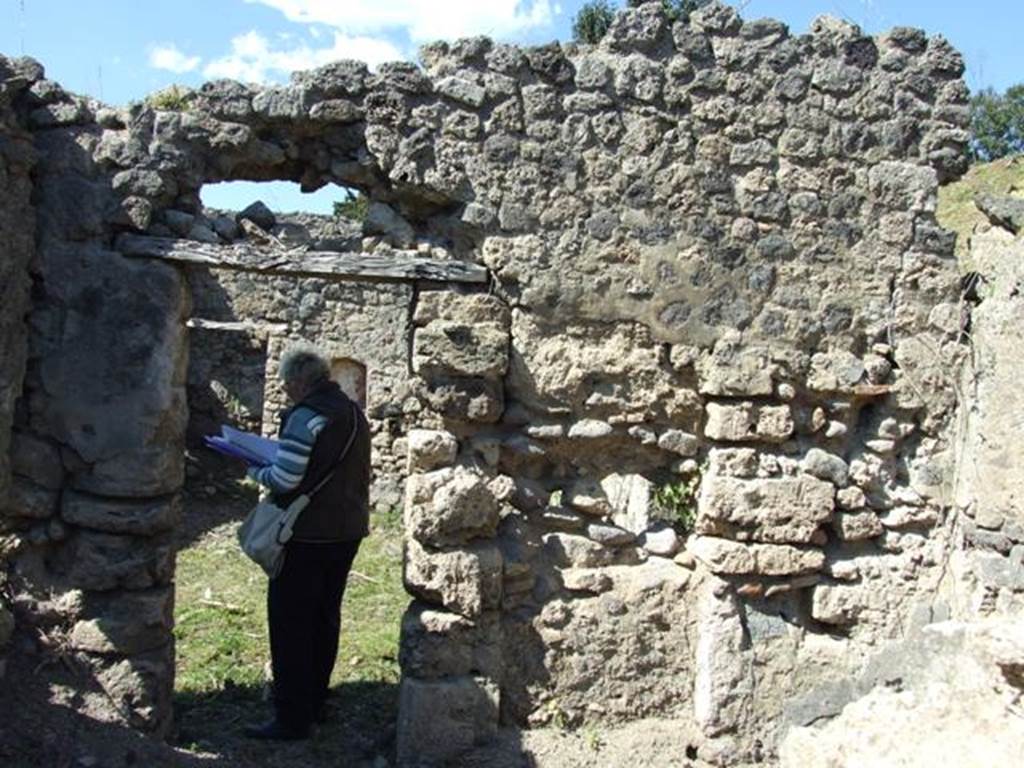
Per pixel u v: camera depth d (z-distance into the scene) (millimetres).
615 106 5340
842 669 5547
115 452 5094
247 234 5660
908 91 5590
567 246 5312
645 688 5496
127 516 5105
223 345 13344
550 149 5293
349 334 12633
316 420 5172
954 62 5625
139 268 5094
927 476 5691
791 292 5508
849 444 5676
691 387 5492
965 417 5672
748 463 5484
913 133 5605
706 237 5426
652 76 5348
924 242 5625
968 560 5578
